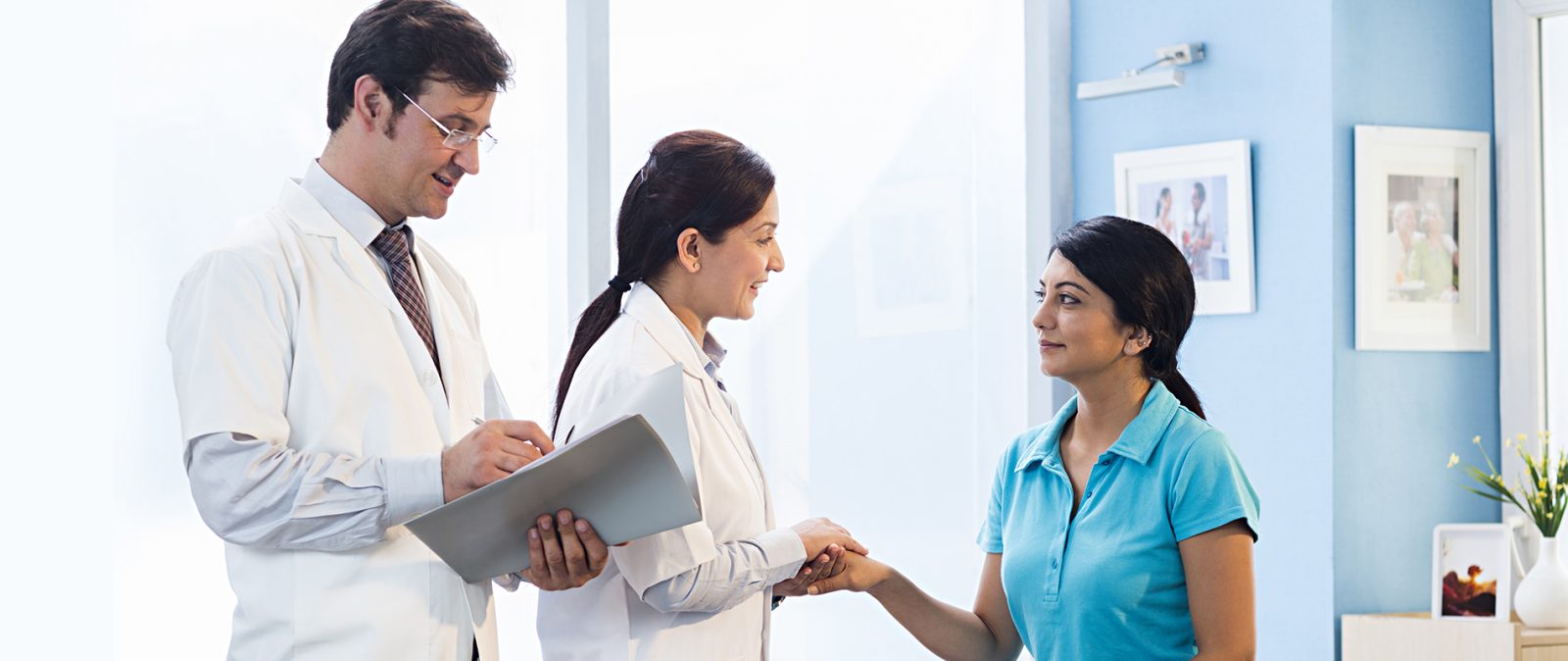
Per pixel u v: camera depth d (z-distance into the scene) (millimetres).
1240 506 1872
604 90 2695
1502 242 3369
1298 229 3256
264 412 1481
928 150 3381
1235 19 3367
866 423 3240
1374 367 3252
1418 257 3279
